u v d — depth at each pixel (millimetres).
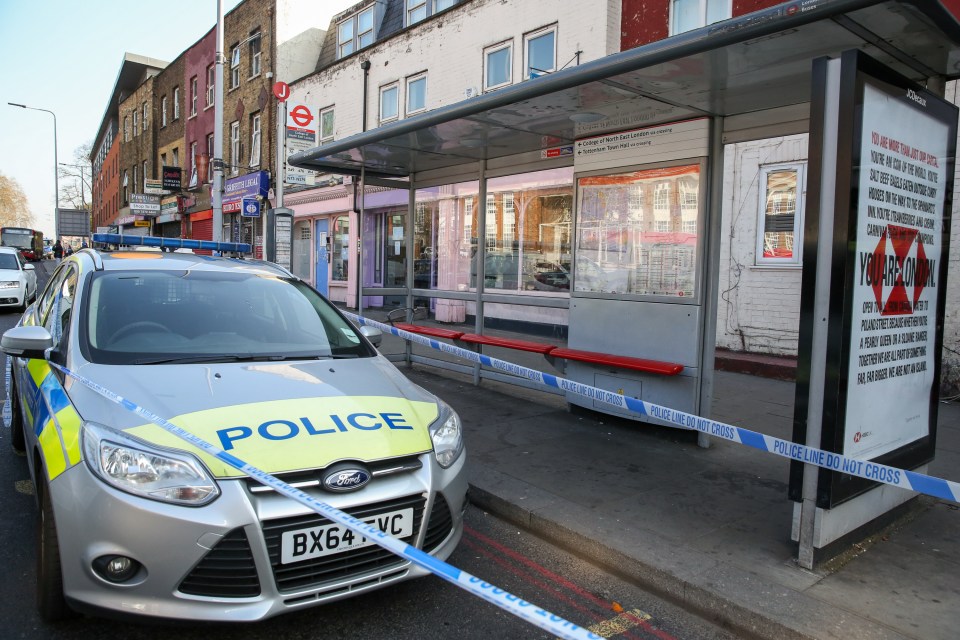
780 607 3062
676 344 5672
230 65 23094
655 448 5582
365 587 2740
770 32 3477
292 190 19375
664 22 9969
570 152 6770
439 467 3033
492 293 7699
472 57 13258
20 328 3447
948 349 7328
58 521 2557
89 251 4488
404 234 9695
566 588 3477
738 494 4559
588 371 6367
